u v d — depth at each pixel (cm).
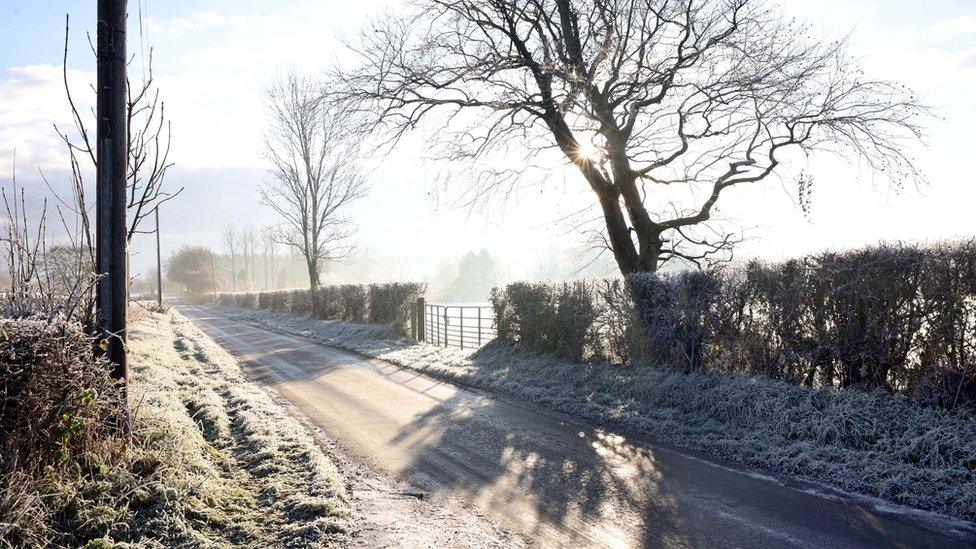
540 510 509
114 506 450
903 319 679
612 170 1340
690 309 945
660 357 1009
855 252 730
